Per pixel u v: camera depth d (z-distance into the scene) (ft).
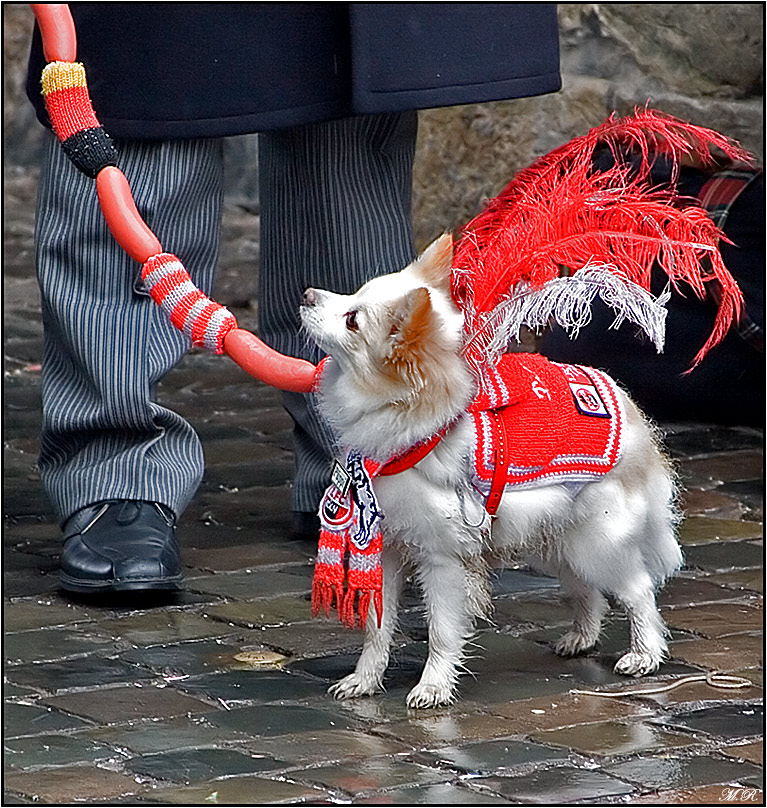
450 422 20.26
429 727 20.17
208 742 19.60
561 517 21.49
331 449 27.96
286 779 18.39
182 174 26.00
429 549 20.68
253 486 32.76
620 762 18.93
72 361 26.81
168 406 39.73
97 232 26.00
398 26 24.64
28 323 49.55
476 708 20.92
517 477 20.67
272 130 25.91
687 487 32.71
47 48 22.21
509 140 46.16
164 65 25.04
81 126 21.94
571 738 19.76
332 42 24.72
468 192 47.57
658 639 22.50
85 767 18.74
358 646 23.58
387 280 20.67
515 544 21.31
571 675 22.35
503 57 25.86
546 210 20.54
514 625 24.64
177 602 25.58
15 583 26.40
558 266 21.08
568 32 45.34
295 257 27.73
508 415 20.81
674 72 43.47
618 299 19.90
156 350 26.43
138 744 19.49
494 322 20.25
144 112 25.26
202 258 27.02
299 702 21.15
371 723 20.35
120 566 25.36
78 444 27.04
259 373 20.93
